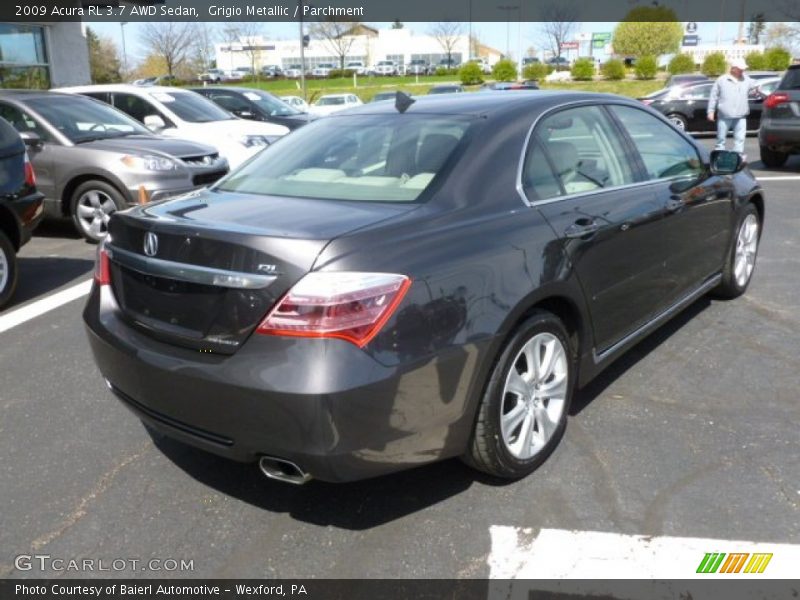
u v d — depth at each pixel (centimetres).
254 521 297
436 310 264
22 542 286
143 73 4769
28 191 603
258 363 252
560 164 351
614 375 424
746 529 283
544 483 316
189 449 354
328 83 5738
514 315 289
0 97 840
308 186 328
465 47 8919
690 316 519
